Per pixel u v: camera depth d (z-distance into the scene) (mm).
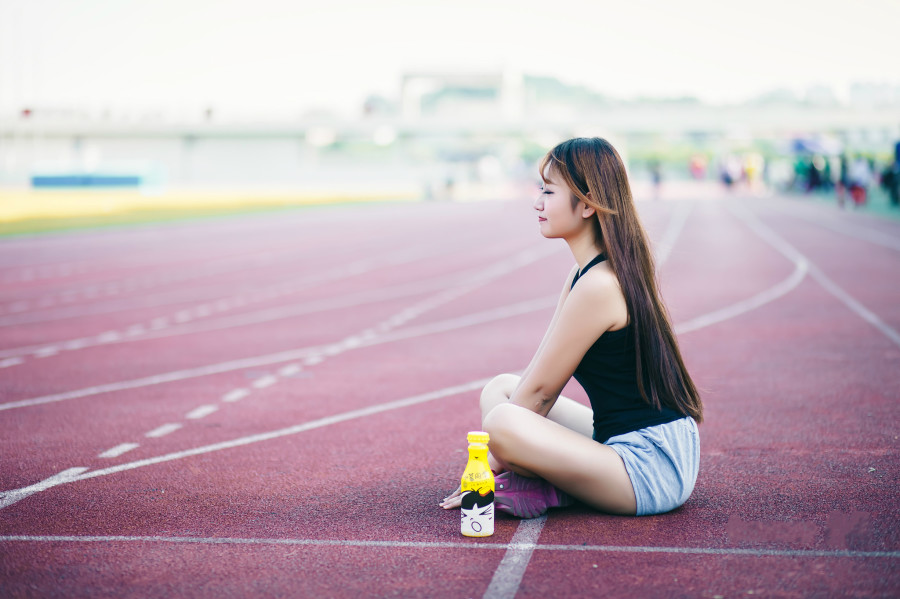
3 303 11781
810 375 6957
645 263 3734
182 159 85938
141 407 6129
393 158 88688
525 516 3773
